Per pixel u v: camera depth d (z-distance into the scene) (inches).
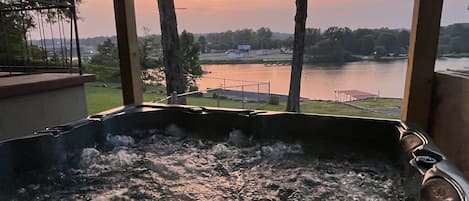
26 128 102.6
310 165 74.5
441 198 42.9
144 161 79.0
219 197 60.4
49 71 136.9
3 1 148.6
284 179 67.6
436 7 76.8
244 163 76.9
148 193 62.4
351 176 67.9
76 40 129.4
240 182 66.6
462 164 69.9
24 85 99.2
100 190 63.9
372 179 65.9
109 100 202.2
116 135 92.8
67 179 68.7
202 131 97.2
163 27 205.5
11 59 163.6
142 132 98.0
